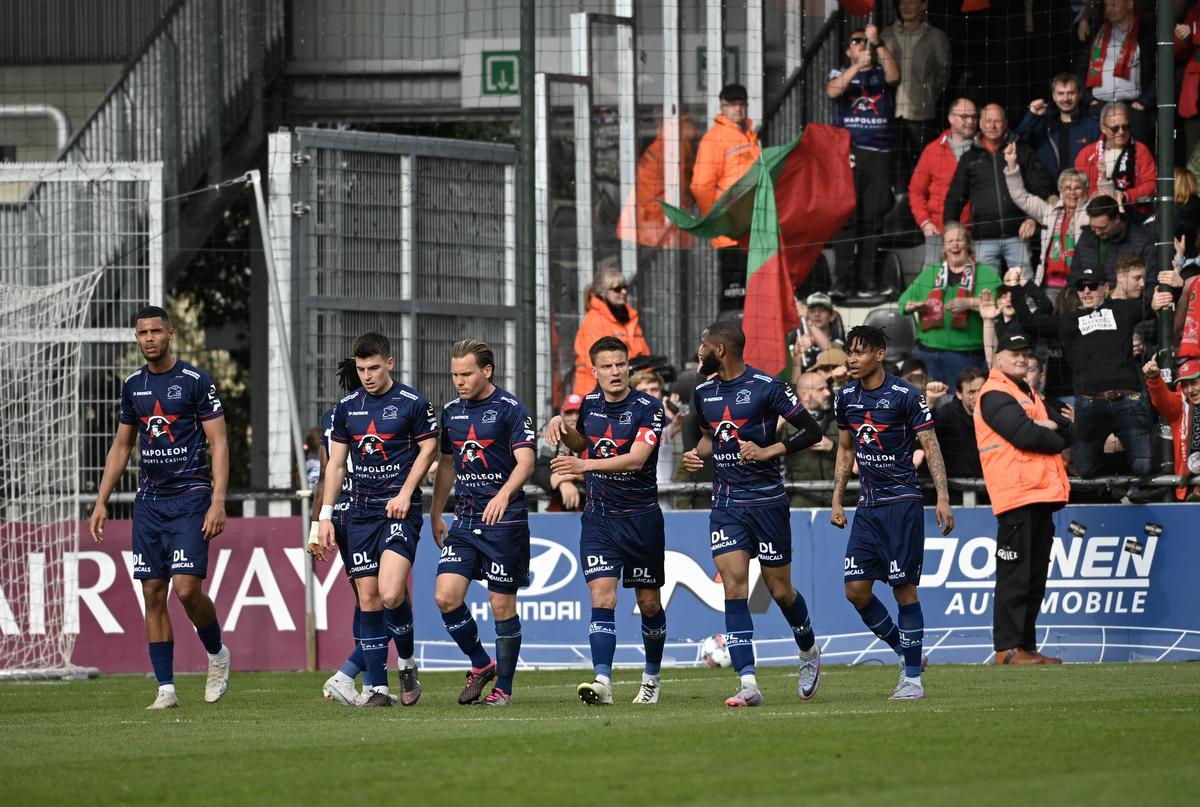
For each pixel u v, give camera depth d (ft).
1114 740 69.92
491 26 207.62
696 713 90.12
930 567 146.10
